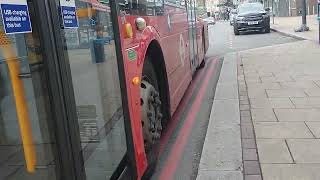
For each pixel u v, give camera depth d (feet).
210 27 134.62
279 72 34.99
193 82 34.78
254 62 42.42
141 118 14.98
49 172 8.46
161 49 18.63
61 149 8.50
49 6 8.36
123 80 12.53
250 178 15.14
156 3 18.56
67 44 9.16
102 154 10.93
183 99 28.91
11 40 7.54
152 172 16.75
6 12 7.22
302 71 34.47
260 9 90.89
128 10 14.01
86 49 10.27
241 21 88.43
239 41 73.36
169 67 20.68
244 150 17.76
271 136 19.07
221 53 56.75
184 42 27.20
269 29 88.74
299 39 64.18
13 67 7.64
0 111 7.62
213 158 17.21
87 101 10.13
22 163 8.03
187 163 18.15
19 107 7.85
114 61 12.25
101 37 11.32
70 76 9.12
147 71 17.07
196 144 20.30
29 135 8.07
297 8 155.43
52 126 8.41
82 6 10.12
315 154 16.69
